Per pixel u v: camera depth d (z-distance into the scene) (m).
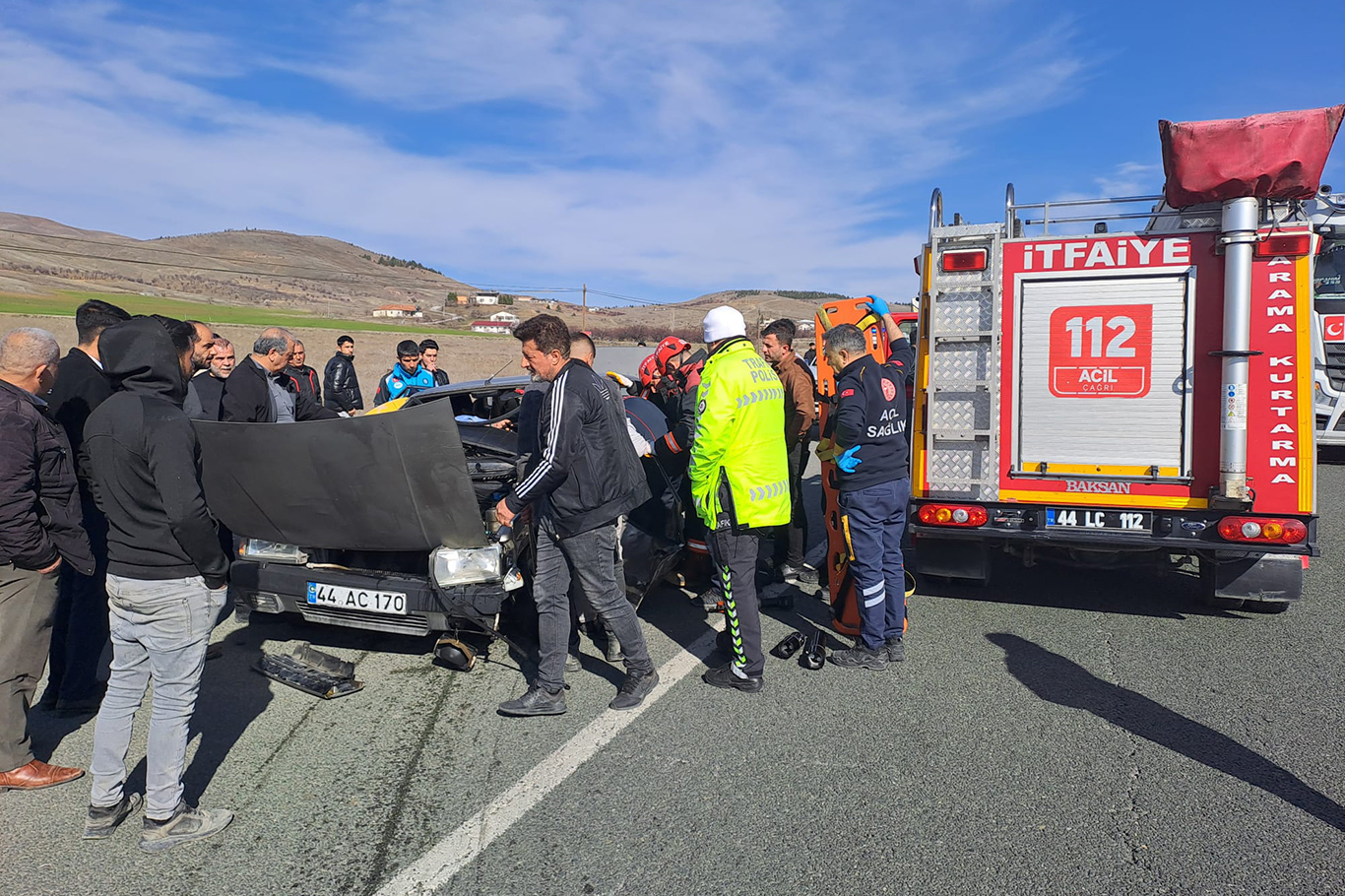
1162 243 4.39
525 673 4.18
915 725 3.53
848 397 4.00
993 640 4.54
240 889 2.51
